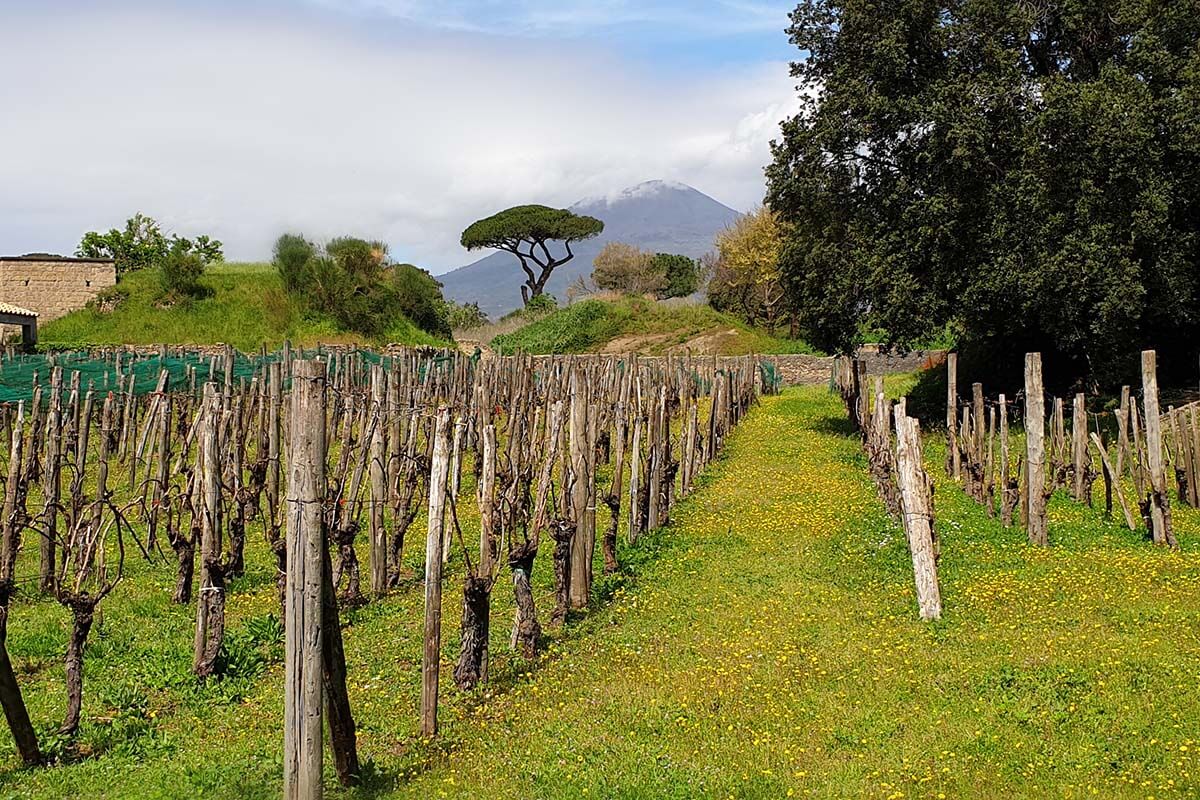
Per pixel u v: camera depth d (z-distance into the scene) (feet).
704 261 344.28
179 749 34.55
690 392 93.20
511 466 49.88
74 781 31.63
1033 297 106.01
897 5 115.34
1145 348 125.18
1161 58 104.99
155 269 212.02
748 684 38.17
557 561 49.34
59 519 66.33
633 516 65.67
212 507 42.42
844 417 142.92
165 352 135.64
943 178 111.96
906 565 56.34
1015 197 105.81
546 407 68.18
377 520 55.52
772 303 269.44
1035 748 31.19
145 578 57.52
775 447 115.03
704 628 46.60
